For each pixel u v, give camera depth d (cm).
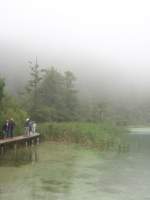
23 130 4669
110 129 6425
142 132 9450
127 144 4866
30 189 2189
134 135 7744
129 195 2133
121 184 2416
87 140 4819
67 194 2103
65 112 8444
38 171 2775
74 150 4191
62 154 3812
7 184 2303
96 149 4369
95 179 2556
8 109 4734
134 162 3378
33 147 4322
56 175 2647
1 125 4031
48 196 2041
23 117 4931
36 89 8094
